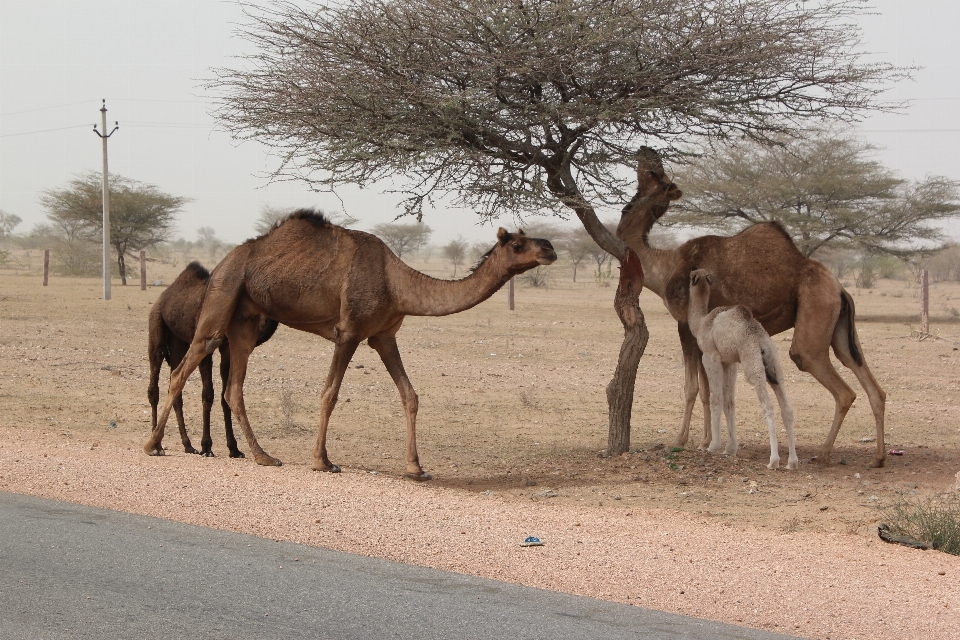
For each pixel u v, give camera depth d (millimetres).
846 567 8586
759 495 12789
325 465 13070
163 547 8625
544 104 13359
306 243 13312
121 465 11906
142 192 84188
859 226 54125
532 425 19062
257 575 7891
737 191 53250
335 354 13141
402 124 13547
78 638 6484
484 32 12883
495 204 13922
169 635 6566
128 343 30047
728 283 15094
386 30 12945
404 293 12961
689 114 13961
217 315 13383
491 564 8422
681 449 15172
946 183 54219
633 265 14828
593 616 7094
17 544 8617
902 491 13141
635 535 9547
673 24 13164
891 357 30672
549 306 54719
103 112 51438
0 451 12523
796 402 22453
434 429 18406
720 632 6816
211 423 18281
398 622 6883
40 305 43719
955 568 8781
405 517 9852
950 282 125500
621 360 15047
